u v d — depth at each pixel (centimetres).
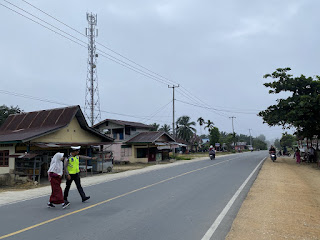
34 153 1467
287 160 3095
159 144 3036
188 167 2159
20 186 1349
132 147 3092
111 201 853
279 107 2591
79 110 1856
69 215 685
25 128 1877
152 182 1294
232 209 749
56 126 1731
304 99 2256
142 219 647
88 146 1938
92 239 512
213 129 7850
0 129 1989
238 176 1506
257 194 975
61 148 1778
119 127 3192
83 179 1538
